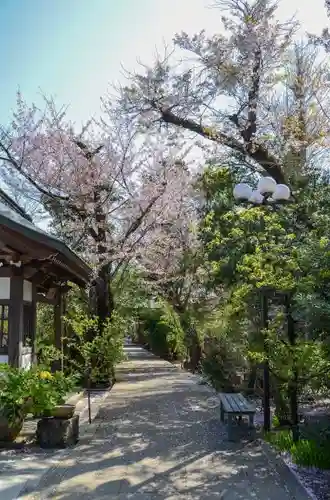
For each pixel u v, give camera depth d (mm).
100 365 12227
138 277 18109
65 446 6371
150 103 11117
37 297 9359
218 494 4672
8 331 7391
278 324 6672
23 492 4707
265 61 10836
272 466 5566
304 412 7066
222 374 10945
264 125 11336
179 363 21562
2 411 6324
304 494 4652
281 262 6324
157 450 6344
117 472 5367
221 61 10719
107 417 8797
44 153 13844
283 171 10430
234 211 8867
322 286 5004
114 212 14492
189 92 10969
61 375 6883
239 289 7359
